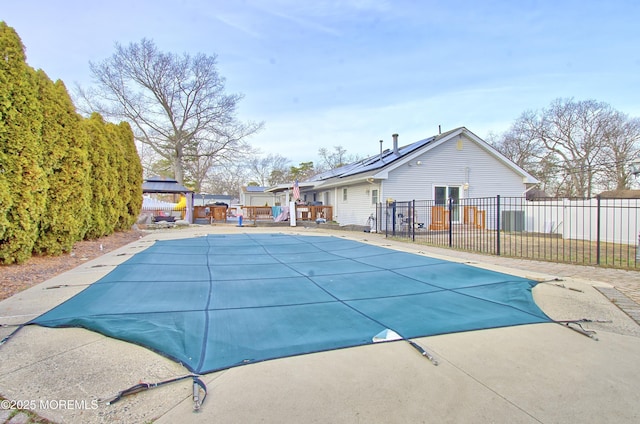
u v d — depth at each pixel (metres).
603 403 1.98
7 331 2.94
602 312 3.64
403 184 14.03
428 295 4.21
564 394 2.07
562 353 2.65
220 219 22.23
